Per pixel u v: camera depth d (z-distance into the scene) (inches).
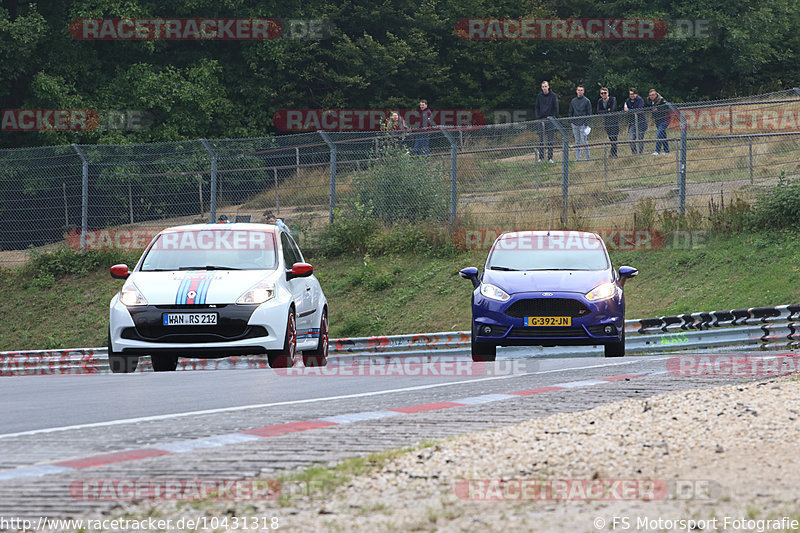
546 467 851.4
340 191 3934.5
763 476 788.0
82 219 4146.2
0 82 5580.7
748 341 2240.4
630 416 1082.1
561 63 7239.2
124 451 983.0
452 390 1422.2
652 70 7096.5
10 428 1141.7
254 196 4045.3
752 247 3080.7
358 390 1455.5
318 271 3750.0
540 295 1934.1
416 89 6806.1
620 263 3196.4
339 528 690.2
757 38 6968.5
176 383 1592.0
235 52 6107.3
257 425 1132.5
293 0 6190.9
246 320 1748.3
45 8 5664.4
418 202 3806.6
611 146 3737.7
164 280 1809.8
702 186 3592.5
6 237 4264.3
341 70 6569.9
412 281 3489.2
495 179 3720.5
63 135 5369.1
